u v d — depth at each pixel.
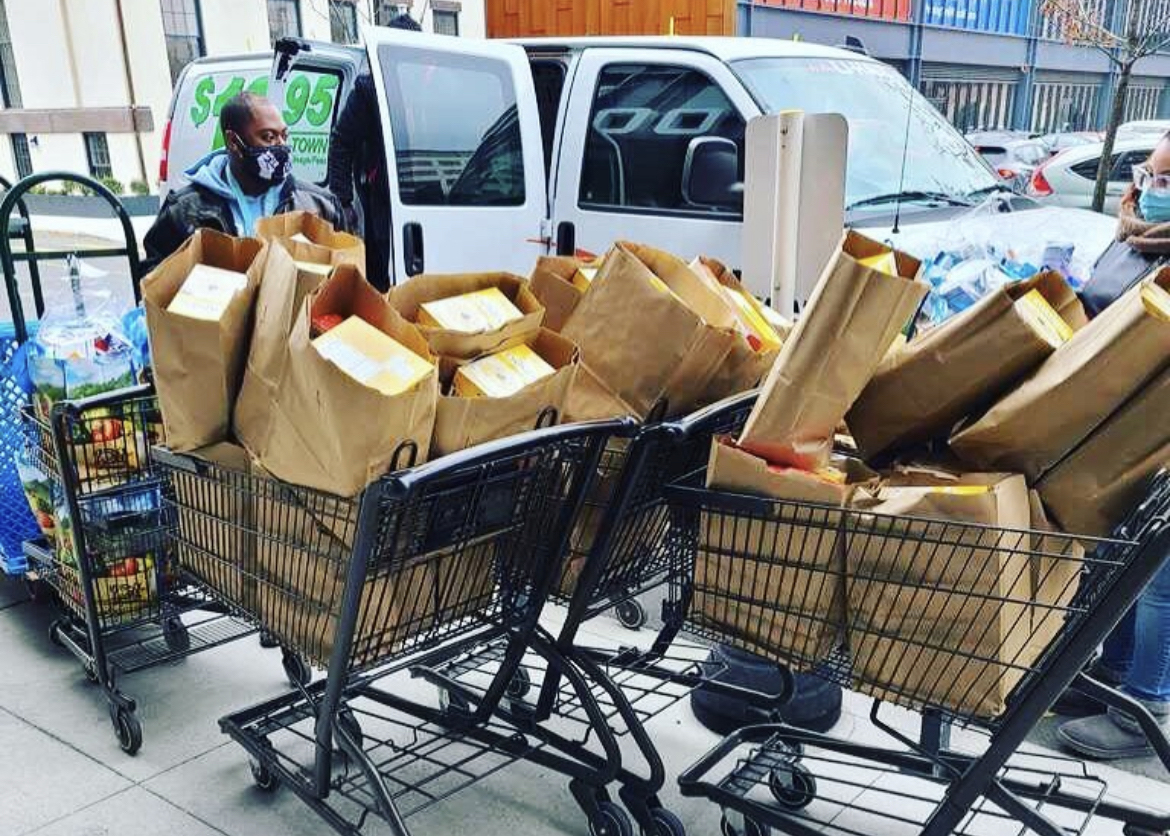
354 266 2.01
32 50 16.52
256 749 2.48
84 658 3.05
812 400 2.00
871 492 1.94
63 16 15.94
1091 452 1.87
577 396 2.32
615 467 2.36
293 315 2.05
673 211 4.64
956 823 1.98
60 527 2.99
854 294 1.94
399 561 2.08
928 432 2.10
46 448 2.95
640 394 2.30
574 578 2.51
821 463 2.04
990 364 1.97
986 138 12.23
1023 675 1.94
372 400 1.84
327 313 2.01
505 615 2.44
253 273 2.22
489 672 3.11
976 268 3.83
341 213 4.35
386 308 1.99
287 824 2.53
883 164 4.73
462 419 2.00
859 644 2.01
